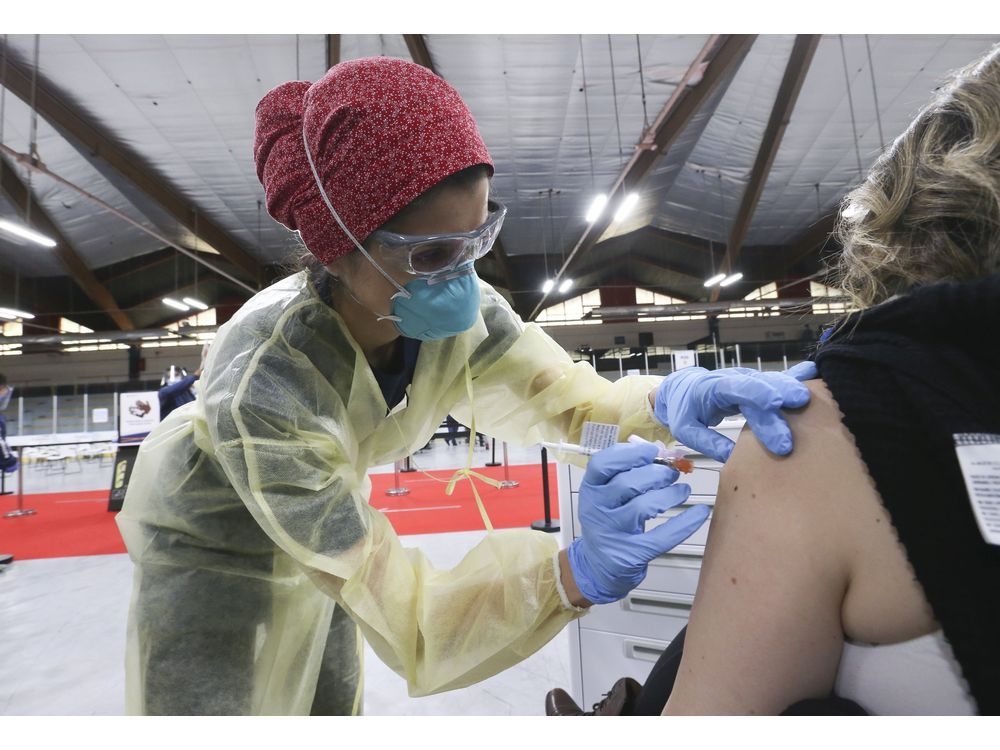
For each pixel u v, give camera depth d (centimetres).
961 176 33
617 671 129
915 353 32
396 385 88
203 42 499
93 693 163
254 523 81
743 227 976
